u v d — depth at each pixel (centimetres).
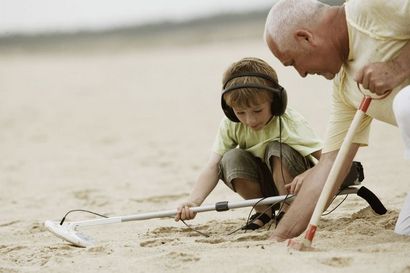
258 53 4616
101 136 2131
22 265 660
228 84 697
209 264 589
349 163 675
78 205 1070
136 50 6988
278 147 737
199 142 1812
